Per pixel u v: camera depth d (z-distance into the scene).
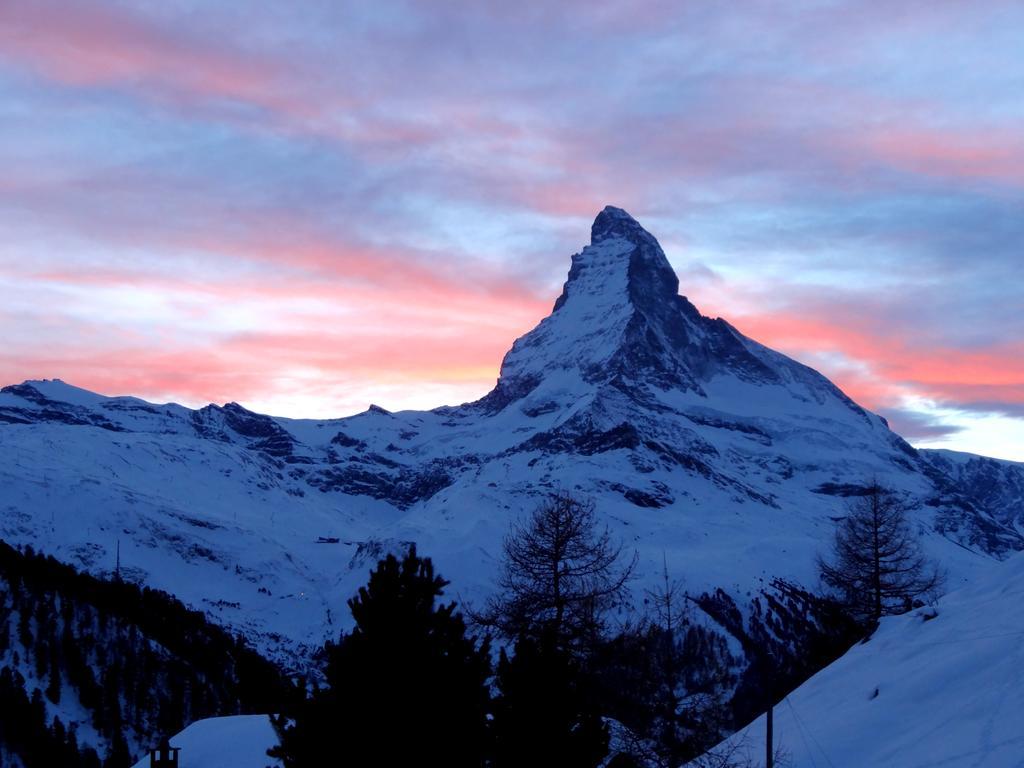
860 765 28.67
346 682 28.03
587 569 32.69
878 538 53.94
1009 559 41.50
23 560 184.12
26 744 128.50
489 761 29.36
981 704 28.34
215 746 41.94
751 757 32.28
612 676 31.23
